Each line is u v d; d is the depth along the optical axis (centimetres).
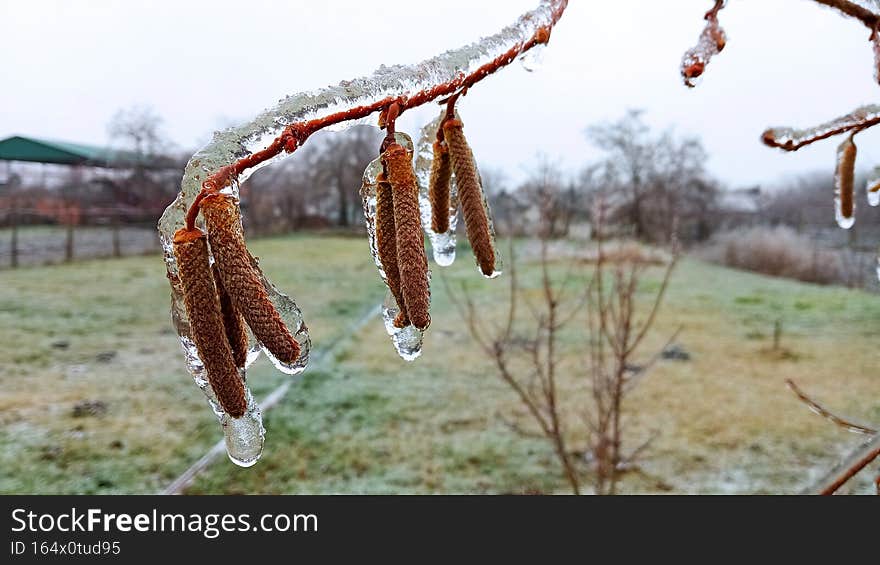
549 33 87
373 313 1170
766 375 816
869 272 1367
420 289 74
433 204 104
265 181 2111
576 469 595
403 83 76
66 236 1875
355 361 904
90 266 1542
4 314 1067
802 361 868
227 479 592
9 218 1936
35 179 2052
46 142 2025
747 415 698
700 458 611
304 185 2112
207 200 67
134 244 1855
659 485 563
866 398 739
